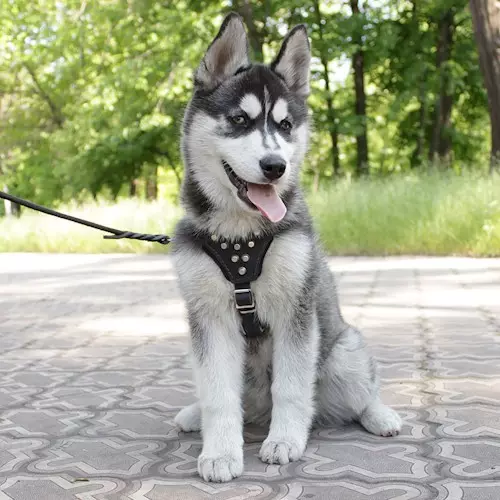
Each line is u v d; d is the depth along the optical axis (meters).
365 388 1.19
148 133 8.12
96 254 4.78
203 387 1.09
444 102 8.16
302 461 1.07
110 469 1.06
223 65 1.21
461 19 7.82
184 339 1.92
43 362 1.69
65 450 1.14
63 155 9.02
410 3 8.14
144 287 3.03
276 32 7.67
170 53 7.69
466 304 2.28
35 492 0.99
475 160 8.85
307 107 1.29
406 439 1.14
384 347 1.71
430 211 4.04
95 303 2.62
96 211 5.39
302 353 1.11
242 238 1.11
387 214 4.13
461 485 0.97
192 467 1.07
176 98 7.88
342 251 4.08
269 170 1.09
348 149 9.36
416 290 2.62
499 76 4.54
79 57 8.84
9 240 5.16
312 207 4.40
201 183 1.16
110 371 1.59
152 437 1.19
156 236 1.31
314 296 1.13
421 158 8.07
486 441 1.12
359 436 1.16
